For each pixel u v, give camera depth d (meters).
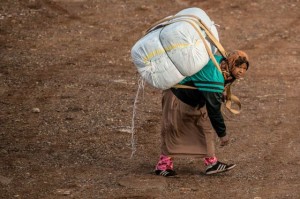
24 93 26.22
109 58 31.11
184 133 18.34
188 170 19.34
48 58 30.78
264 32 35.44
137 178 18.56
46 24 35.56
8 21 35.56
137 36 34.41
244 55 17.53
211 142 18.44
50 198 17.25
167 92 18.28
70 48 32.34
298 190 17.80
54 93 26.30
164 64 17.25
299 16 38.03
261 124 23.27
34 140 21.48
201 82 17.45
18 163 19.58
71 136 21.91
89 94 26.23
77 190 17.78
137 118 23.72
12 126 22.69
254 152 20.75
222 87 17.50
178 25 17.27
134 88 27.16
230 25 36.31
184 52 17.06
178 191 17.70
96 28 35.31
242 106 25.16
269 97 26.31
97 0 39.59
